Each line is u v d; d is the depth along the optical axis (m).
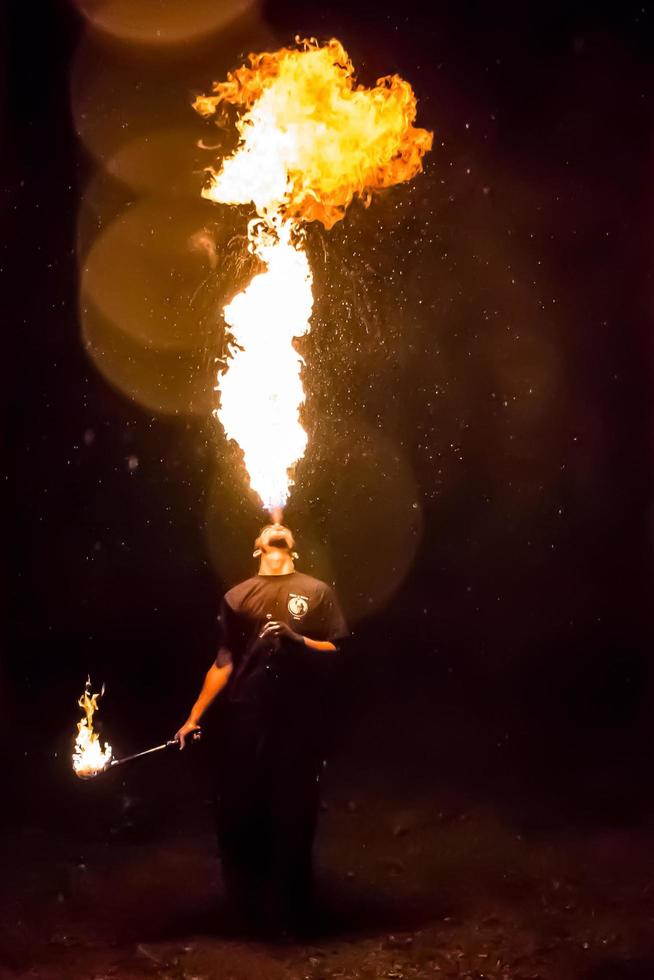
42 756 12.26
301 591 7.67
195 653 16.36
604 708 13.53
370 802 10.66
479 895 8.27
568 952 7.23
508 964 7.02
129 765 11.88
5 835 9.84
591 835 9.59
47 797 10.89
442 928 7.61
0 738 12.95
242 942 7.39
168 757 12.16
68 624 17.36
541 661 15.46
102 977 6.88
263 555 7.84
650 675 14.72
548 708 13.60
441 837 9.64
